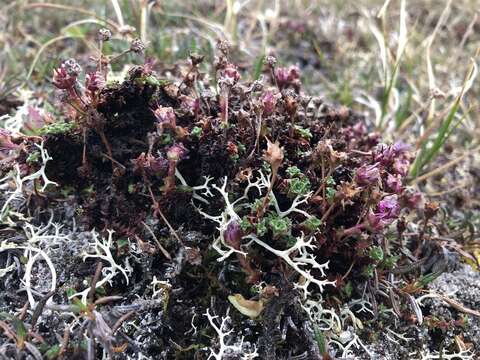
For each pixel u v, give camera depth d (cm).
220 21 29
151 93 14
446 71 27
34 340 12
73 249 14
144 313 13
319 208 13
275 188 14
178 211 14
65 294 13
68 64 13
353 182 13
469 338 14
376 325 14
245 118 13
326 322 13
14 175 15
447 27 32
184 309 13
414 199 15
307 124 15
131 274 13
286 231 13
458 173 22
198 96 15
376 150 15
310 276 12
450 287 15
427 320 14
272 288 12
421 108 21
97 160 14
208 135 14
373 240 14
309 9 32
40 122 15
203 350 12
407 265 15
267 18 28
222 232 12
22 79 20
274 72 16
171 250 13
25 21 27
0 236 14
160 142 14
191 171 14
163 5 28
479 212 20
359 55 28
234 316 13
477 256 17
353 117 22
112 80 14
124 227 14
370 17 31
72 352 12
